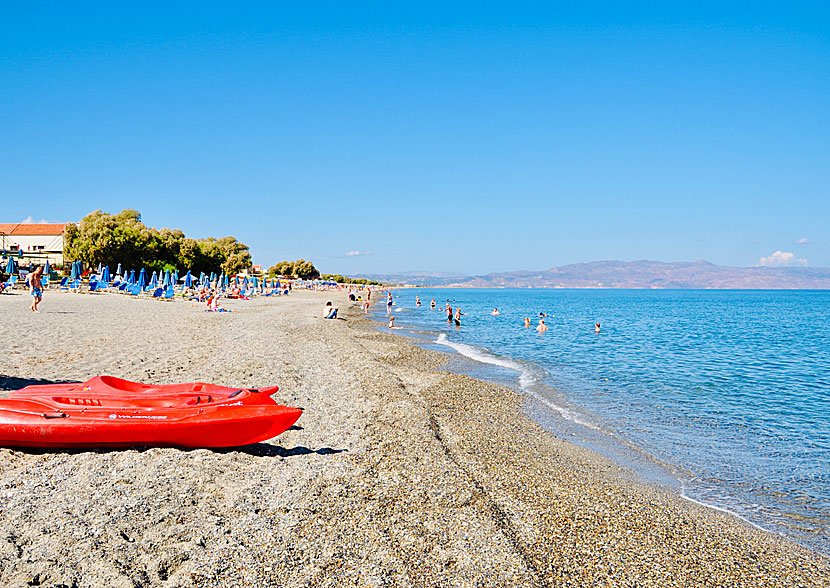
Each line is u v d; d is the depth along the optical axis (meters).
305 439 9.27
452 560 5.62
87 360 13.92
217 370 14.30
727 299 154.62
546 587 5.38
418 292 186.88
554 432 11.68
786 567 6.29
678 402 15.16
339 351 20.38
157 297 45.16
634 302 119.06
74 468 7.02
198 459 7.60
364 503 6.77
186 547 5.36
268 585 4.90
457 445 10.03
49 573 4.69
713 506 8.05
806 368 22.27
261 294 70.50
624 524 7.12
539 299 127.81
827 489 8.84
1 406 7.62
